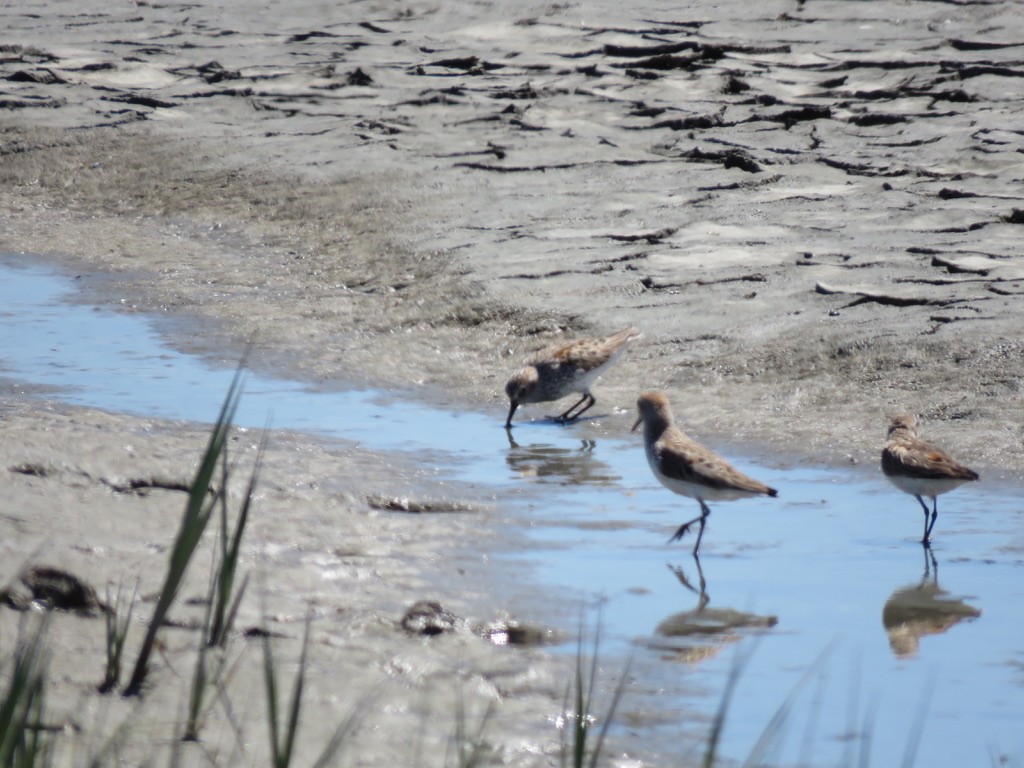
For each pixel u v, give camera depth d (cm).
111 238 2120
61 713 638
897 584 916
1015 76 2678
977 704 739
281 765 558
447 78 2944
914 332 1441
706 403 1359
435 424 1328
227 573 734
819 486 1140
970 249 1738
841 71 2798
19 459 995
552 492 1118
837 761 670
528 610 851
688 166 2247
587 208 2034
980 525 1040
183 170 2394
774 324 1520
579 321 1588
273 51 3259
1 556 809
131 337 1617
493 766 634
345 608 823
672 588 904
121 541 873
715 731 570
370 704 686
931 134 2336
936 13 3244
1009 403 1281
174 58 3192
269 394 1405
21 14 3728
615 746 671
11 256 2036
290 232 2069
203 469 660
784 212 1967
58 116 2722
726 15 3359
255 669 716
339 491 1061
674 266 1745
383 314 1688
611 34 3222
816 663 786
